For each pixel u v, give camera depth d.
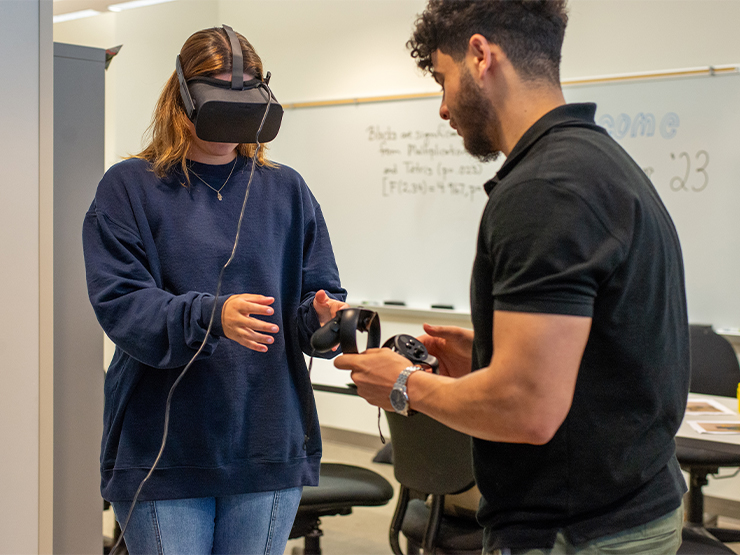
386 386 0.88
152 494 1.06
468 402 0.77
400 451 1.75
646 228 0.77
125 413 1.09
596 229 0.72
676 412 0.84
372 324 1.02
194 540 1.09
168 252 1.10
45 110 1.34
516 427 0.73
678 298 0.86
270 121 1.10
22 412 1.34
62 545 1.60
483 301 0.83
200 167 1.16
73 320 1.60
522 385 0.71
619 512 0.81
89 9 1.83
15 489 1.33
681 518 0.87
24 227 1.33
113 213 1.08
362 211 3.93
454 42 0.86
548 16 0.83
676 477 0.87
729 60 2.93
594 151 0.77
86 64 1.60
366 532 2.74
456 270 3.65
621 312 0.76
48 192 1.35
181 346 1.00
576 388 0.79
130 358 1.11
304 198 1.27
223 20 4.42
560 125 0.80
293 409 1.18
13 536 1.34
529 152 0.80
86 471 1.62
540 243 0.71
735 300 2.94
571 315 0.70
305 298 1.26
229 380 1.10
